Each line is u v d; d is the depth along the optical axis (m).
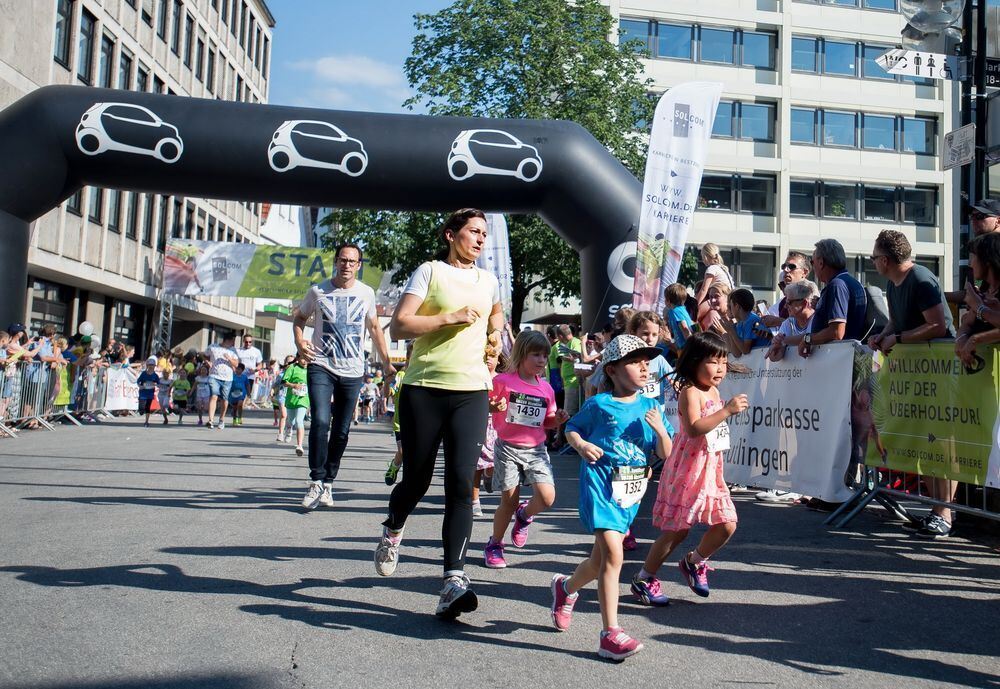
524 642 3.63
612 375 3.91
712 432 4.28
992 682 3.21
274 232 54.09
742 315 7.84
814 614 4.10
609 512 3.63
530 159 12.77
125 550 5.17
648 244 10.77
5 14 21.25
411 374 4.18
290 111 12.71
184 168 12.37
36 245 23.31
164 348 30.70
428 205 12.99
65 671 3.11
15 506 6.69
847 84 37.19
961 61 7.52
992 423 5.11
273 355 53.84
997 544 5.74
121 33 28.67
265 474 9.61
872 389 6.26
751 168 36.38
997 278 5.14
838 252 6.86
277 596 4.25
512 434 5.18
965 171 7.53
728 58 36.47
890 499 6.54
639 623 3.95
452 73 26.64
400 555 5.27
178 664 3.23
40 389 15.66
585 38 27.38
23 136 12.27
